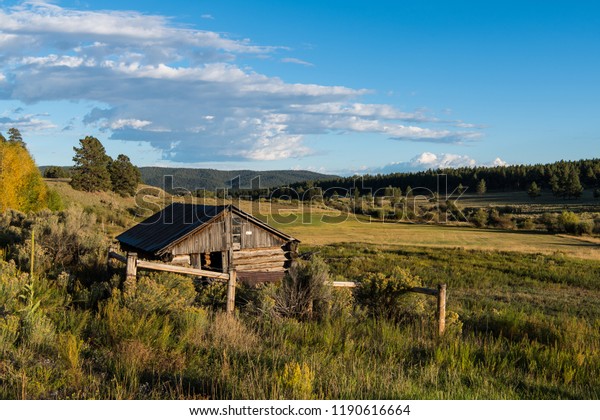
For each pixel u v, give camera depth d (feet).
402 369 25.38
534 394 23.71
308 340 30.55
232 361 24.68
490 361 29.25
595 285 97.25
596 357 29.78
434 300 63.52
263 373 22.30
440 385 23.66
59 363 21.65
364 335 33.42
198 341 27.76
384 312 41.16
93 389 19.33
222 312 36.14
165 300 33.60
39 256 46.70
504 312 46.52
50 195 213.25
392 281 42.14
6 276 32.76
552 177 620.49
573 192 584.40
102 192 394.32
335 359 25.99
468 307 64.18
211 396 19.67
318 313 38.91
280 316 37.22
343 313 38.19
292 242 85.97
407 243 217.56
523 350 31.27
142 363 22.98
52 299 33.09
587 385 26.07
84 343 25.53
